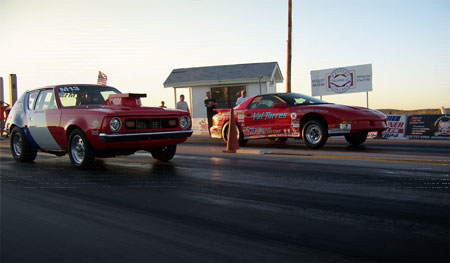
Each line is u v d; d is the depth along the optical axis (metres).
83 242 3.12
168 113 6.59
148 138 6.34
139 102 7.03
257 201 4.18
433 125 11.11
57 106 7.05
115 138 6.04
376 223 3.37
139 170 6.41
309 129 9.07
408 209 3.74
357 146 9.59
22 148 7.93
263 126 9.86
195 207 4.03
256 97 10.30
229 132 8.70
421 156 7.27
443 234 3.07
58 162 7.82
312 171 5.80
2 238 3.26
